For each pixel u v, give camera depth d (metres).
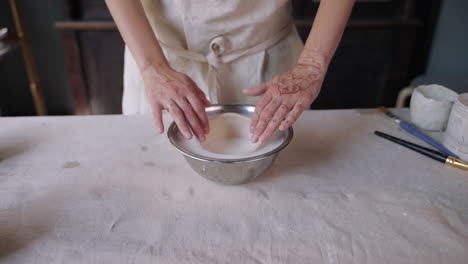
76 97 1.85
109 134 0.73
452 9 1.80
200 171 0.55
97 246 0.46
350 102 1.93
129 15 0.70
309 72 0.68
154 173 0.60
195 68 0.85
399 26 1.70
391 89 1.88
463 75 1.91
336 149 0.68
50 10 1.85
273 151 0.51
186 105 0.61
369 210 0.52
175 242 0.46
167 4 0.77
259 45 0.82
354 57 1.80
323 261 0.44
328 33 0.70
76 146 0.68
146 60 0.70
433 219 0.51
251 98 0.88
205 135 0.62
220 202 0.54
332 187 0.57
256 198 0.55
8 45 1.58
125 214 0.51
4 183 0.57
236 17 0.75
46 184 0.57
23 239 0.47
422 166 0.63
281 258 0.44
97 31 1.69
